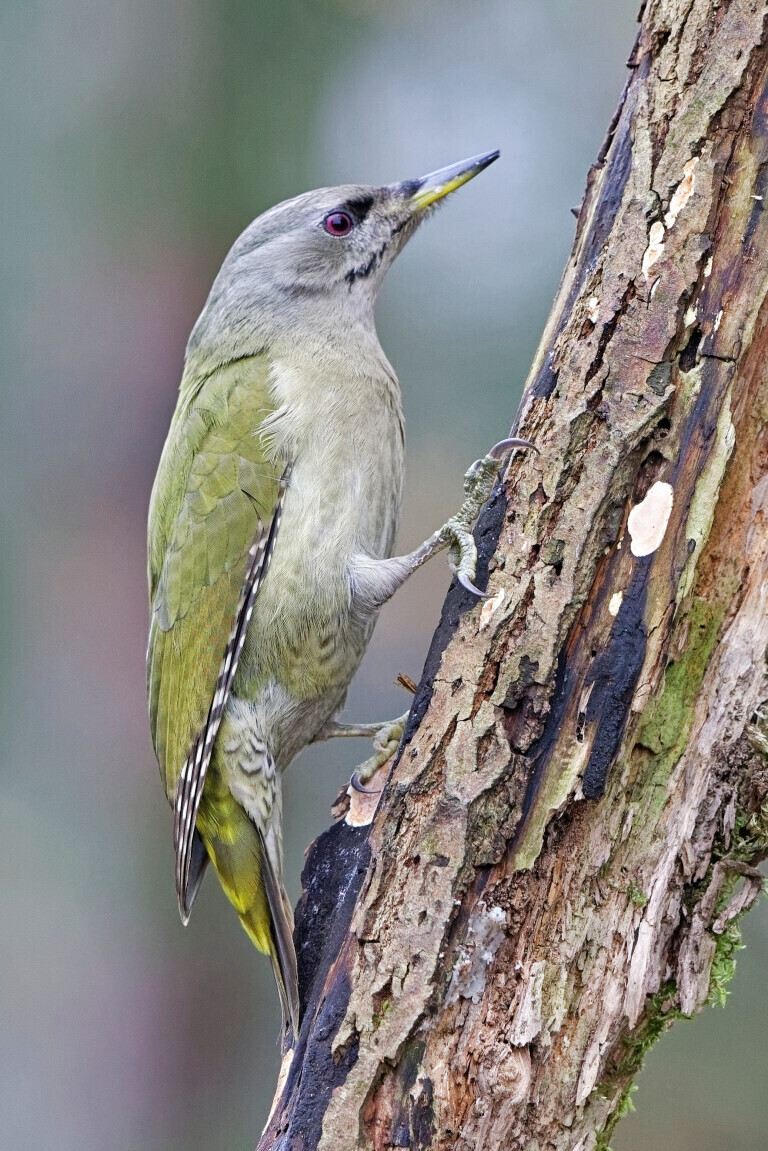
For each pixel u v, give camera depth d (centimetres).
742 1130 1216
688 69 619
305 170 1511
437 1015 602
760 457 608
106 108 1542
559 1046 600
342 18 1518
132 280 1538
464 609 637
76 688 1514
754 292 604
